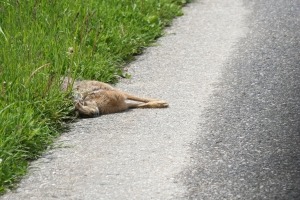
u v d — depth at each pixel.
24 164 16.92
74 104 19.52
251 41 24.70
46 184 16.20
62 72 21.11
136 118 19.41
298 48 23.92
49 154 17.53
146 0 26.89
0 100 18.58
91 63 21.73
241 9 28.05
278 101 20.14
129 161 17.08
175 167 16.77
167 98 20.61
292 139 17.98
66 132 18.67
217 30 25.92
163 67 22.77
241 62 22.92
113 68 22.22
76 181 16.30
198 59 23.30
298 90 20.80
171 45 24.56
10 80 19.50
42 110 18.95
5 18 22.97
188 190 15.80
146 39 24.80
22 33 21.94
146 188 15.92
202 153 17.39
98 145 17.91
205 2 29.02
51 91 19.45
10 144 17.14
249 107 19.83
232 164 16.83
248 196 15.53
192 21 26.84
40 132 17.98
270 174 16.36
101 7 25.19
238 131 18.48
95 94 19.75
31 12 23.58
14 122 17.92
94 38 23.17
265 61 22.94
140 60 23.36
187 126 18.84
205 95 20.70
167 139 18.14
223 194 15.61
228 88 21.08
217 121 19.06
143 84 21.61
